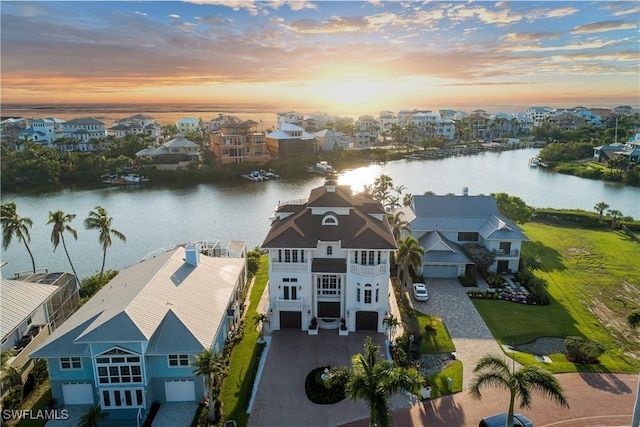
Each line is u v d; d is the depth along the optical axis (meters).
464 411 30.84
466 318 44.34
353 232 41.69
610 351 38.50
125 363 30.08
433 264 53.78
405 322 42.50
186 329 31.77
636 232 75.19
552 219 82.44
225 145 139.75
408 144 195.25
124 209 93.81
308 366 36.38
